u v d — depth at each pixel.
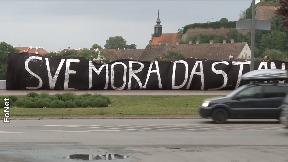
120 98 33.50
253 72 24.88
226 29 176.62
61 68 38.06
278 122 24.31
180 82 38.66
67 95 31.94
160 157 13.99
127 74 38.56
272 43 142.75
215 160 13.52
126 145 16.30
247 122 24.33
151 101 32.41
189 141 17.30
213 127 21.97
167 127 21.92
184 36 186.88
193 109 28.80
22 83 37.88
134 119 26.05
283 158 13.85
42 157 13.83
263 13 145.50
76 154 14.41
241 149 15.51
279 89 23.56
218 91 38.06
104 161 13.28
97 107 30.59
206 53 154.00
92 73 38.19
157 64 38.81
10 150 15.08
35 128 21.30
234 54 149.12
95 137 18.31
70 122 24.23
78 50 150.00
